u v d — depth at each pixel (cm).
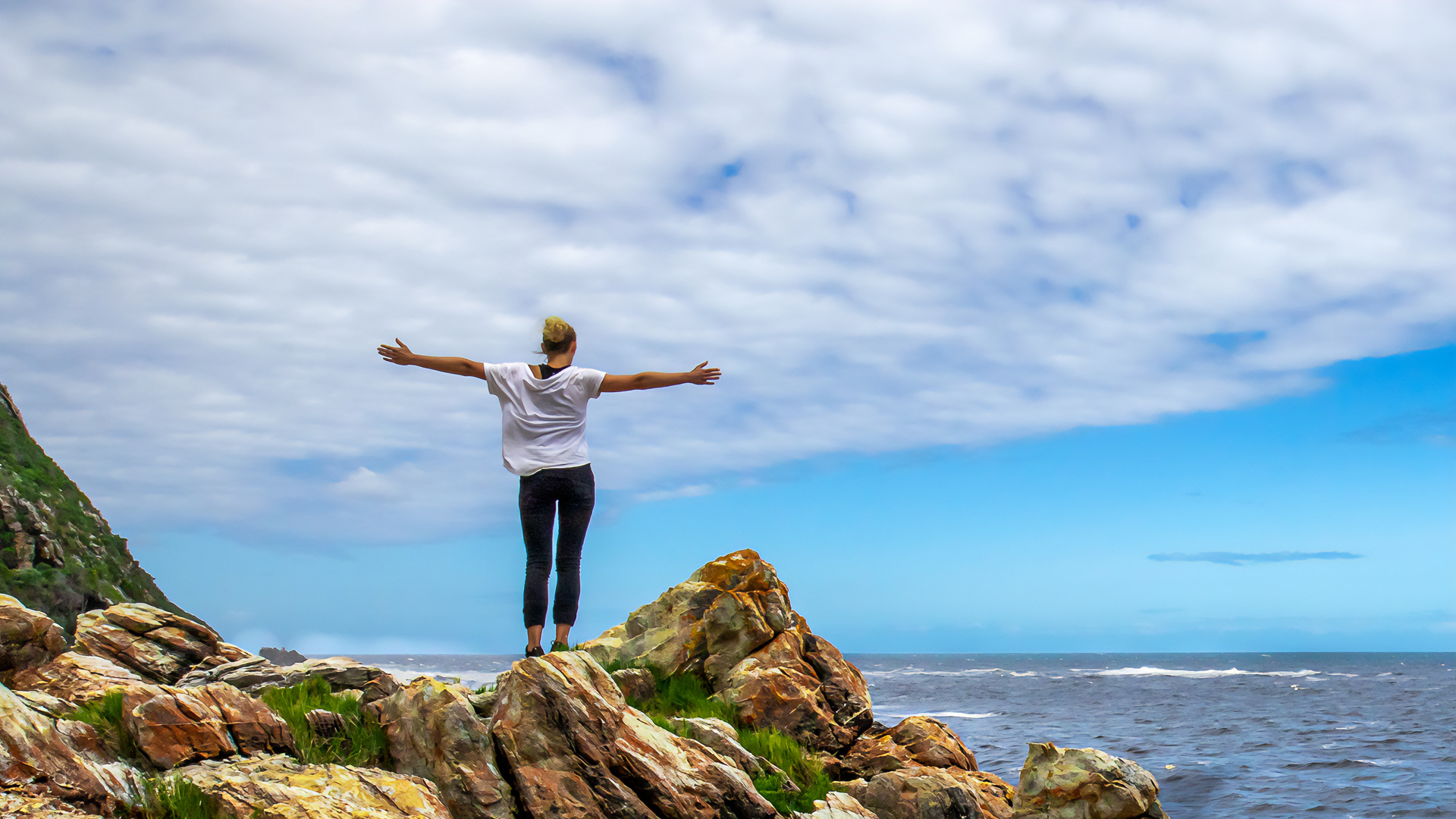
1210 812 2828
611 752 739
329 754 695
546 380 790
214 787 589
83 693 764
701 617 1221
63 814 505
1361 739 4684
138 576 3922
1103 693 9338
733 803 773
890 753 1092
